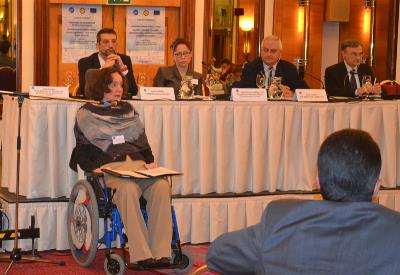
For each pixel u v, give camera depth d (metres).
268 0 8.16
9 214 4.31
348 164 1.58
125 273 4.11
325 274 1.47
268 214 1.59
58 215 4.41
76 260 4.17
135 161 4.19
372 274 1.45
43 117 4.39
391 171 5.05
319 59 8.91
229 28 7.90
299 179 4.92
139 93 4.69
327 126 4.93
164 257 3.82
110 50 5.44
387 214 1.51
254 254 1.57
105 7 7.43
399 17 8.11
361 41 9.25
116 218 3.92
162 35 7.60
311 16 8.81
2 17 7.11
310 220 1.53
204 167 4.67
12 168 4.50
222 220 4.70
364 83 5.28
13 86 7.16
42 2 7.17
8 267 3.99
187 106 4.63
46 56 7.24
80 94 5.38
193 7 7.59
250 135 4.78
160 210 3.91
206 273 1.69
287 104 4.82
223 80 7.35
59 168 4.46
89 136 4.12
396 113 5.05
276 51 5.47
